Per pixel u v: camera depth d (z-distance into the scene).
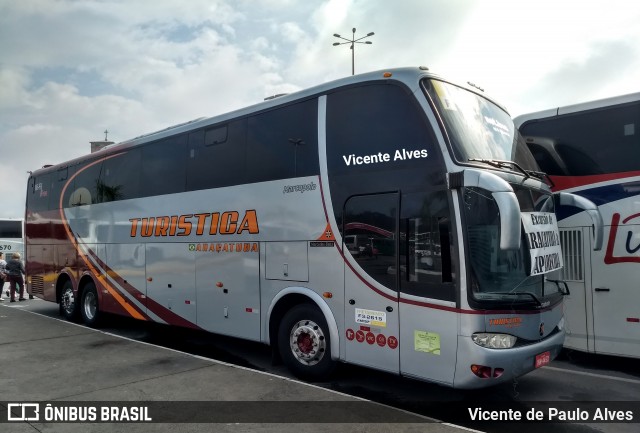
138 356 7.24
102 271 10.12
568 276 7.10
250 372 6.30
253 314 6.85
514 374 4.80
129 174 9.53
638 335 6.49
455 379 4.76
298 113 6.50
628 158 6.71
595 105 7.06
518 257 5.06
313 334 6.10
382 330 5.38
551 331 5.40
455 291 4.80
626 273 6.61
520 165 6.00
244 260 7.01
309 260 6.13
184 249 8.09
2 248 27.52
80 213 10.96
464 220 4.83
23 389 5.68
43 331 9.47
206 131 7.88
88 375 6.22
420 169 5.21
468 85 6.06
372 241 5.52
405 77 5.52
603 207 6.84
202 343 8.98
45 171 12.77
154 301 8.70
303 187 6.27
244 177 7.11
